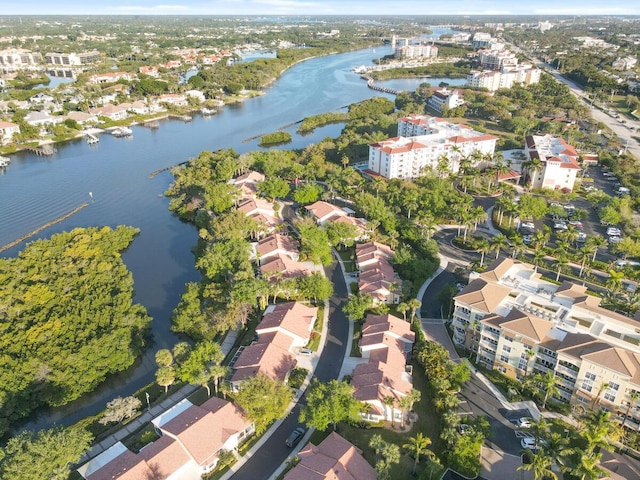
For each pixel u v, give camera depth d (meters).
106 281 152.75
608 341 110.88
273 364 118.12
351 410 100.25
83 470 92.62
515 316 117.50
